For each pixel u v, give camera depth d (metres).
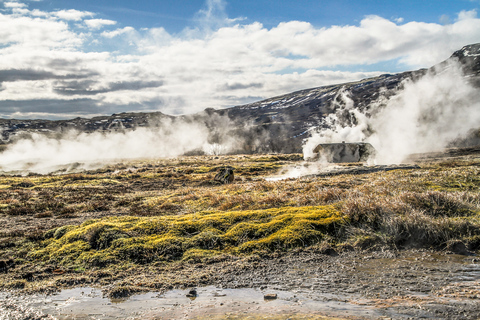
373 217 9.40
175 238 8.66
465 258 7.56
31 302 6.00
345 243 8.55
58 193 22.39
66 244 8.66
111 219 10.55
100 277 7.08
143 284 6.61
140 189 25.12
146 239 8.66
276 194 14.86
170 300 5.92
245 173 37.53
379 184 16.03
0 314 5.55
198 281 6.72
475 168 21.17
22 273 7.41
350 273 6.89
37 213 15.50
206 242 8.59
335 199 12.48
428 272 6.78
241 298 5.88
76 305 5.84
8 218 14.27
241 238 8.81
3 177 35.91
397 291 5.92
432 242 8.46
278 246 8.40
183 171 40.16
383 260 7.61
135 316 5.35
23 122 178.38
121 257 7.85
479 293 5.67
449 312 5.04
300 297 5.82
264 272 7.10
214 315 5.22
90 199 19.47
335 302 5.55
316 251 8.19
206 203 14.73
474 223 9.01
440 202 10.60
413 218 9.05
